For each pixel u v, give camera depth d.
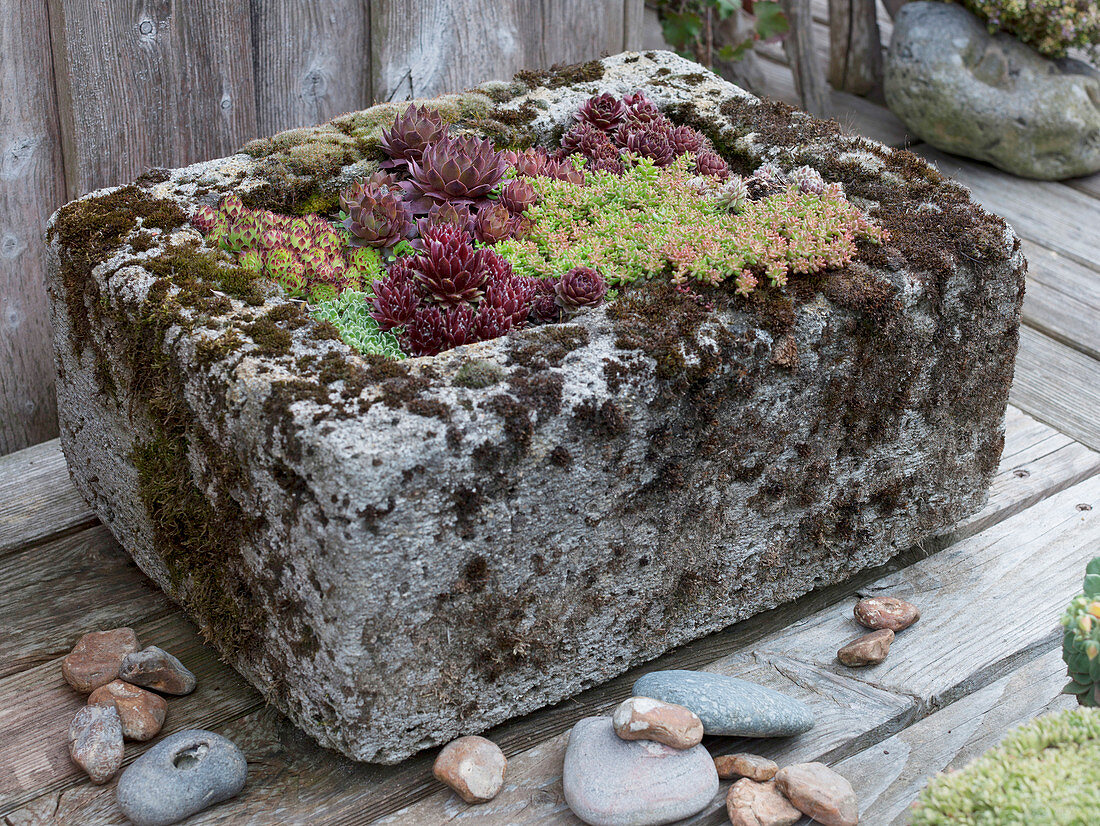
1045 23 4.35
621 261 2.26
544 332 1.92
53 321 2.30
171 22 2.77
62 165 2.80
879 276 2.11
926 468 2.39
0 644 2.23
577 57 3.55
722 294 2.06
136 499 2.24
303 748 1.98
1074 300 3.71
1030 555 2.51
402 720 1.85
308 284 2.22
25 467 2.79
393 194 2.37
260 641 1.97
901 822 1.85
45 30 2.64
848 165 2.54
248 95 2.99
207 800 1.82
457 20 3.22
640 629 2.10
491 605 1.85
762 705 1.89
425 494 1.66
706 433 1.97
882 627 2.25
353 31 3.11
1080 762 1.52
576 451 1.80
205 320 1.91
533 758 1.93
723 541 2.13
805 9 4.52
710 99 2.88
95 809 1.86
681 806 1.75
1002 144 4.42
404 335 2.11
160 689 2.07
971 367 2.32
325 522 1.65
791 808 1.78
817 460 2.18
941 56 4.37
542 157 2.64
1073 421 3.09
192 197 2.37
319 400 1.70
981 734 2.04
